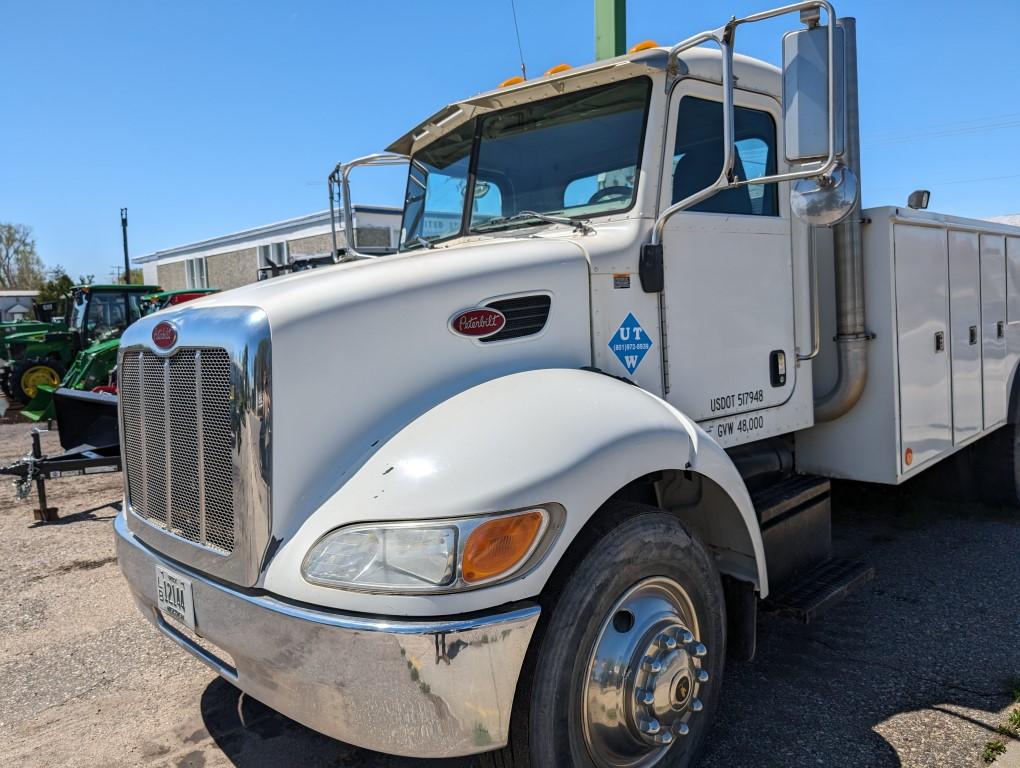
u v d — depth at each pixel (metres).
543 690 2.22
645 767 2.55
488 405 2.38
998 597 4.34
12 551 5.91
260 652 2.19
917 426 4.36
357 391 2.37
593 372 2.79
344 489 2.22
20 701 3.56
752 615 2.98
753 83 3.53
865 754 2.89
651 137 3.08
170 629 2.77
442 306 2.55
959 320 4.91
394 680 2.00
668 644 2.47
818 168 2.68
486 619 2.05
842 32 2.56
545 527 2.16
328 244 23.72
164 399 2.63
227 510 2.34
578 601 2.28
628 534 2.42
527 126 3.53
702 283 3.30
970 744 2.94
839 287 4.09
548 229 3.33
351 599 2.04
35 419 11.97
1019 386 5.76
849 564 3.63
